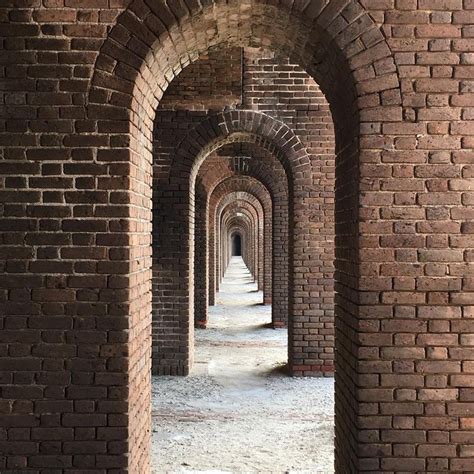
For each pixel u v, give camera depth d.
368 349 3.70
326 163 8.40
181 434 5.97
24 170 3.68
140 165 4.04
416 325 3.70
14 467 3.65
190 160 8.48
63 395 3.67
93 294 3.68
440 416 3.69
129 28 3.67
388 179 3.70
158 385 7.95
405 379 3.69
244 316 15.21
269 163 12.62
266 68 8.39
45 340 3.67
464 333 3.69
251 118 8.40
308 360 8.45
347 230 4.08
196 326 13.16
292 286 8.49
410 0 3.68
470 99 3.68
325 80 4.45
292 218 8.49
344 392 4.14
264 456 5.39
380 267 3.70
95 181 3.68
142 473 4.22
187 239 8.54
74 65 3.67
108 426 3.67
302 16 3.74
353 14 3.67
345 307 4.12
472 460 3.68
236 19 4.11
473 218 3.69
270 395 7.45
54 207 3.68
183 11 3.68
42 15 3.67
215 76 8.41
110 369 3.67
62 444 3.66
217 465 5.18
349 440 3.93
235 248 60.03
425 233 3.70
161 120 8.45
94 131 3.68
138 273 3.99
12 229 3.68
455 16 3.68
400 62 3.68
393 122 3.69
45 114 3.68
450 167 3.69
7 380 3.67
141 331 4.12
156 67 4.08
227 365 9.26
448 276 3.70
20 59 3.67
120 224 3.69
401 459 3.69
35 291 3.67
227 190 16.92
